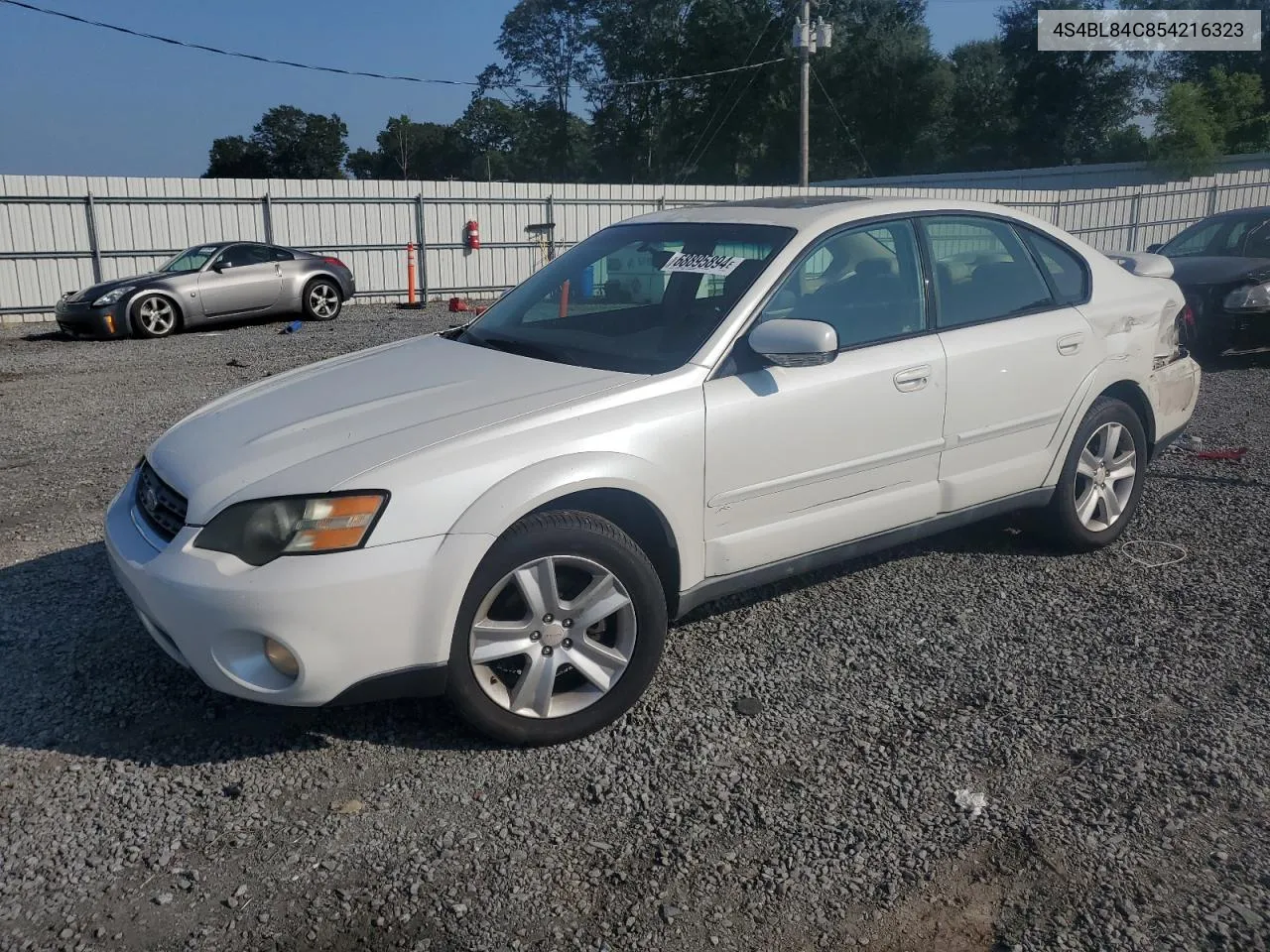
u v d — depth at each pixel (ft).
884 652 13.35
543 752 11.04
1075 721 11.62
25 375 38.40
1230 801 10.10
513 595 11.09
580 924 8.46
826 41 107.14
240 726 11.45
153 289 50.01
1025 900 8.76
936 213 14.82
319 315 57.21
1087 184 122.52
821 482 12.93
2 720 11.52
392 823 9.78
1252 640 13.61
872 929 8.44
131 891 8.82
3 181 59.72
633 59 202.90
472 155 251.39
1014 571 16.10
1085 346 15.84
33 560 16.63
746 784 10.43
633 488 11.21
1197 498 19.83
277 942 8.23
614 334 13.25
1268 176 105.60
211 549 10.10
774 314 12.69
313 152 262.88
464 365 12.87
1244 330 32.50
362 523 9.97
